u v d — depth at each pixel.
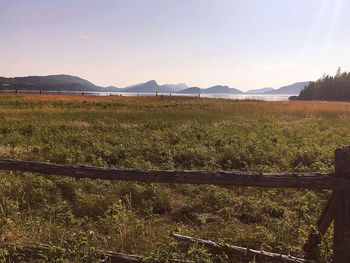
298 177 4.38
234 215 7.48
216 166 11.34
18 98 44.94
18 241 5.50
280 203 8.09
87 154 12.05
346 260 4.19
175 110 32.25
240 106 38.47
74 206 7.80
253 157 11.97
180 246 5.48
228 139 15.15
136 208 7.82
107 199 7.91
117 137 15.59
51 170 5.34
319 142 14.90
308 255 4.96
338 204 4.30
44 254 5.03
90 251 5.01
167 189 8.77
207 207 7.81
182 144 14.12
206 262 4.74
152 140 15.65
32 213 7.26
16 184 8.54
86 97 51.12
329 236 5.20
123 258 5.07
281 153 12.59
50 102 39.38
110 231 6.18
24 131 18.22
